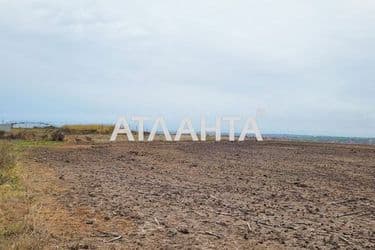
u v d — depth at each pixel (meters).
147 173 17.47
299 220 9.41
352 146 34.53
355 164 20.67
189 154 26.95
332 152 28.05
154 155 26.12
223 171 18.17
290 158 23.94
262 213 10.05
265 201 11.47
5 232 7.79
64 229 8.41
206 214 9.86
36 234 7.70
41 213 9.48
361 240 7.97
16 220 8.67
